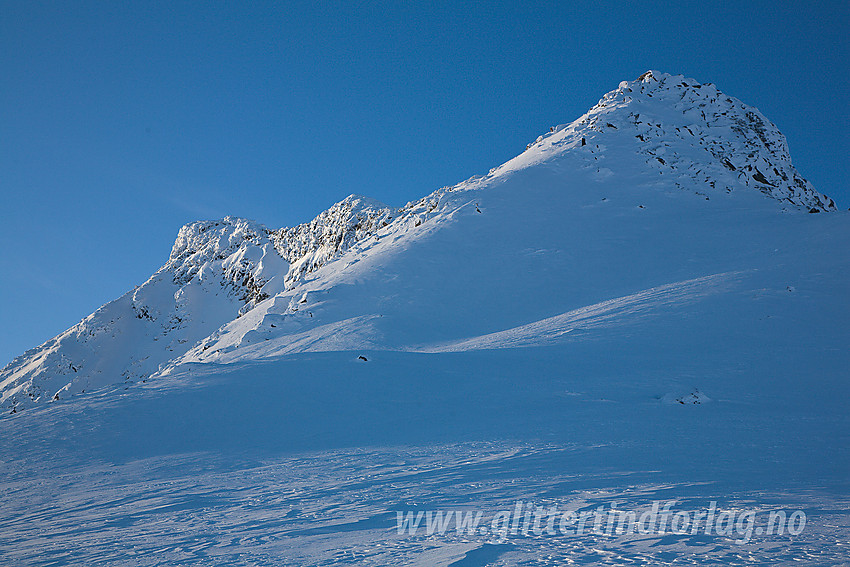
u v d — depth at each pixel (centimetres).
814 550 505
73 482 1401
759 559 479
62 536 805
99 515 958
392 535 652
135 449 1839
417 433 1766
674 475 1005
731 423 1672
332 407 2242
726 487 883
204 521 828
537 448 1382
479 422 1873
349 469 1265
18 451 1859
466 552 538
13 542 782
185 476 1355
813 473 1012
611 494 845
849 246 4656
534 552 529
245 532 727
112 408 2347
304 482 1134
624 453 1270
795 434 1488
